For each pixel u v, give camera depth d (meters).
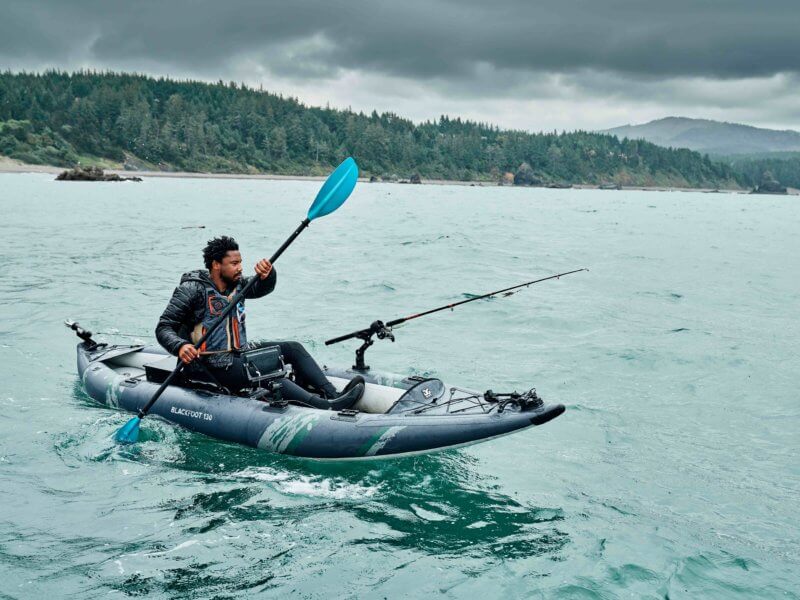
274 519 3.89
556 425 5.39
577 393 6.17
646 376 6.68
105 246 16.12
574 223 30.50
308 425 4.75
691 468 4.64
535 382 6.45
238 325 5.34
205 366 5.30
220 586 3.24
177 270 12.70
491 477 4.46
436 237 20.28
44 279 11.40
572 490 4.30
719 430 5.34
